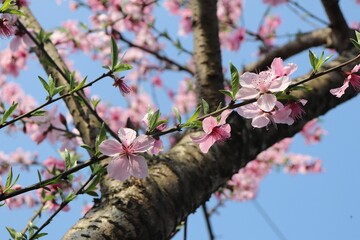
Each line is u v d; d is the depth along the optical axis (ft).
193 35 3.01
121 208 2.21
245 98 1.97
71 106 2.83
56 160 4.38
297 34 3.85
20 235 2.12
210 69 2.88
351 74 2.04
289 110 2.02
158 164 2.39
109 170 2.03
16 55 4.83
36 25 3.09
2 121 2.02
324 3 3.47
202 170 2.44
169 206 2.28
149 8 5.10
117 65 2.06
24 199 4.37
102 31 4.91
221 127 2.05
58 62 2.96
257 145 2.61
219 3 5.74
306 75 2.89
